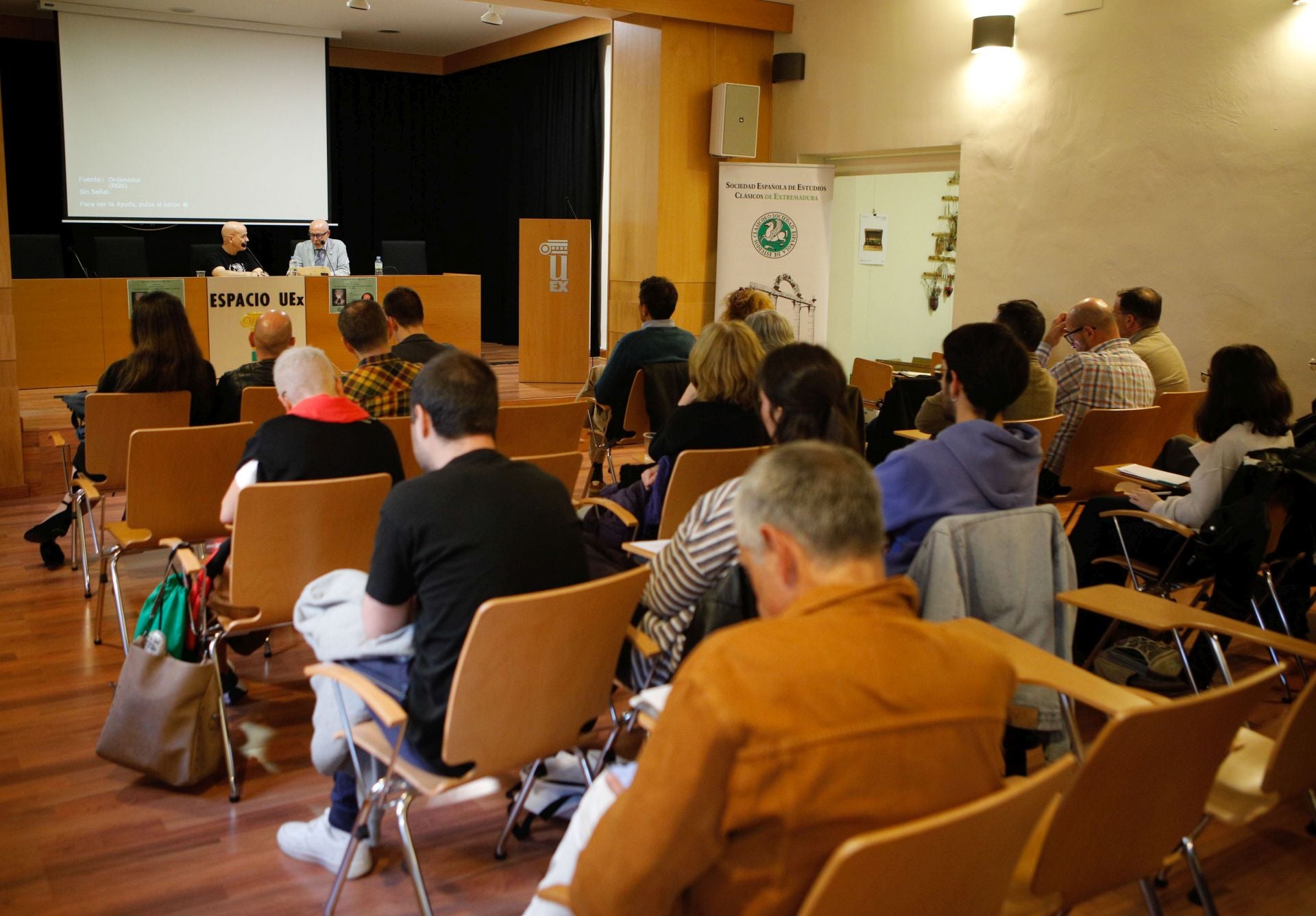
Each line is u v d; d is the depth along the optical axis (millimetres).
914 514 2148
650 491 3293
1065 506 4141
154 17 9922
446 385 1978
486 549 1861
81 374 7586
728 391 3143
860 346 10008
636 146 7918
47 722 3078
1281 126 5043
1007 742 2492
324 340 8211
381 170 12398
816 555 1241
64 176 9758
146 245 10766
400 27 10703
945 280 10297
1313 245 4969
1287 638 2115
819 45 7703
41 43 10648
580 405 4223
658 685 2197
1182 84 5445
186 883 2287
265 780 2756
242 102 10453
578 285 8422
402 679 1984
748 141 7688
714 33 7766
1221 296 5367
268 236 11367
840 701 1093
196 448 3180
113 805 2619
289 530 2543
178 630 2715
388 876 2322
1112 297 5898
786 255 7793
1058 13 6035
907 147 7082
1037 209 6262
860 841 1035
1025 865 1645
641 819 1118
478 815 2578
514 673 1819
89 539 4879
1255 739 2143
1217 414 3086
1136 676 3184
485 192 12180
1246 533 2900
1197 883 1928
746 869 1108
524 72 11258
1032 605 2117
